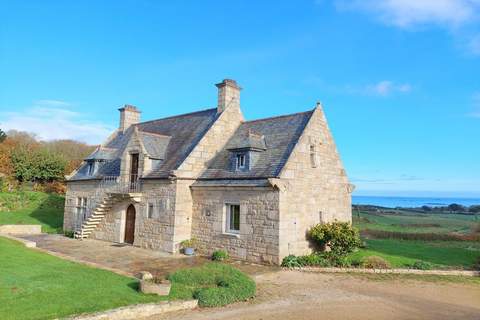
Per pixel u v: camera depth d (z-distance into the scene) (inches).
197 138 865.5
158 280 431.2
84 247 817.5
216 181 765.3
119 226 904.9
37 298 369.7
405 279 588.1
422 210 2888.8
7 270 471.2
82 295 388.8
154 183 832.3
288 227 677.3
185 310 398.0
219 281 476.4
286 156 705.6
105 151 1048.8
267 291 489.7
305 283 541.6
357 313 409.7
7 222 1167.0
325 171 803.4
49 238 953.5
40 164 1637.6
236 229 733.9
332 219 812.0
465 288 544.7
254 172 718.5
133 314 361.7
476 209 2881.4
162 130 1030.4
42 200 1440.7
